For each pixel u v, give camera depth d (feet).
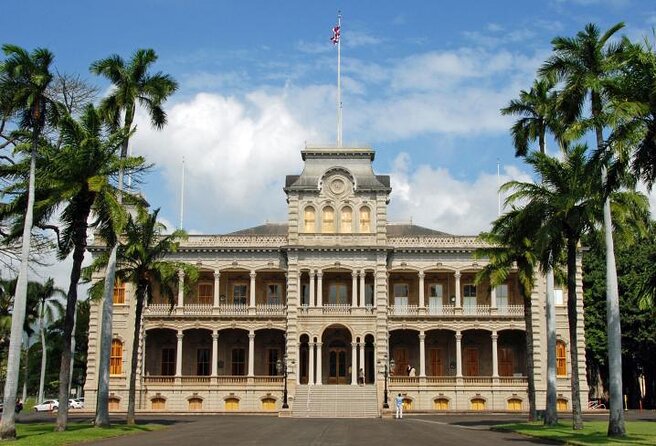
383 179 304.09
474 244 296.51
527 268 195.21
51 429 160.15
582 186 139.13
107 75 195.93
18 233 161.58
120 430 163.43
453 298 301.22
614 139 127.85
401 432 165.68
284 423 204.44
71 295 158.71
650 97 126.82
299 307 289.74
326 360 297.53
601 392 346.95
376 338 286.66
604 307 300.81
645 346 295.07
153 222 193.16
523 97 202.39
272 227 324.39
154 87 196.75
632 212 168.96
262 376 293.43
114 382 288.71
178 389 290.97
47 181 152.66
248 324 294.05
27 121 151.12
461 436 153.48
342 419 238.68
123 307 292.40
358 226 294.25
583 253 314.14
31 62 149.38
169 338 303.27
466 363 301.43
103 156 158.10
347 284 300.61
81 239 158.92
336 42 309.22
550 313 185.47
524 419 224.94
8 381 136.36
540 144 201.46
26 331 379.35
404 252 296.71
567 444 132.77
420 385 289.33
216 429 175.42
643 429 160.04
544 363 290.15
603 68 140.56
